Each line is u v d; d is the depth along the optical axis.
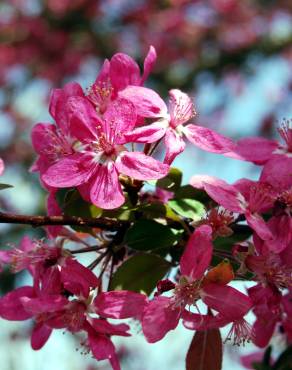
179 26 1.33
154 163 0.41
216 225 0.41
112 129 0.42
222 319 0.40
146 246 0.41
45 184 0.43
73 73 1.35
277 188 0.42
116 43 1.35
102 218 0.42
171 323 0.40
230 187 0.42
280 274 0.41
